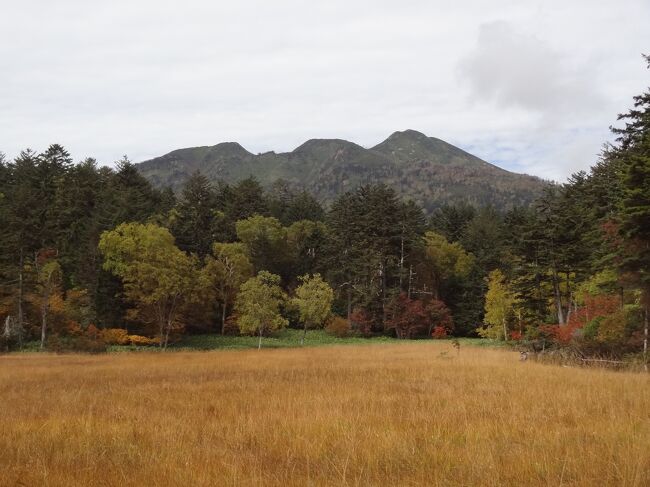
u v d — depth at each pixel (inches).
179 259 1802.4
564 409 410.6
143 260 1807.3
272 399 479.8
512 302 1857.8
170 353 1398.9
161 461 268.8
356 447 290.0
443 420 368.5
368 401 468.4
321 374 746.8
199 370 844.0
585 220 1491.1
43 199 2381.9
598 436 310.2
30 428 357.4
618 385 552.7
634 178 780.0
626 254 866.8
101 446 303.7
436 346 1731.1
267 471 251.9
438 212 4200.3
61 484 228.1
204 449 295.0
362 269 2549.2
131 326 2007.9
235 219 2957.7
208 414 418.3
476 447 284.2
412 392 539.5
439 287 2898.6
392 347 1688.0
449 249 2876.5
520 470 241.0
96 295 1916.8
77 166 2839.6
